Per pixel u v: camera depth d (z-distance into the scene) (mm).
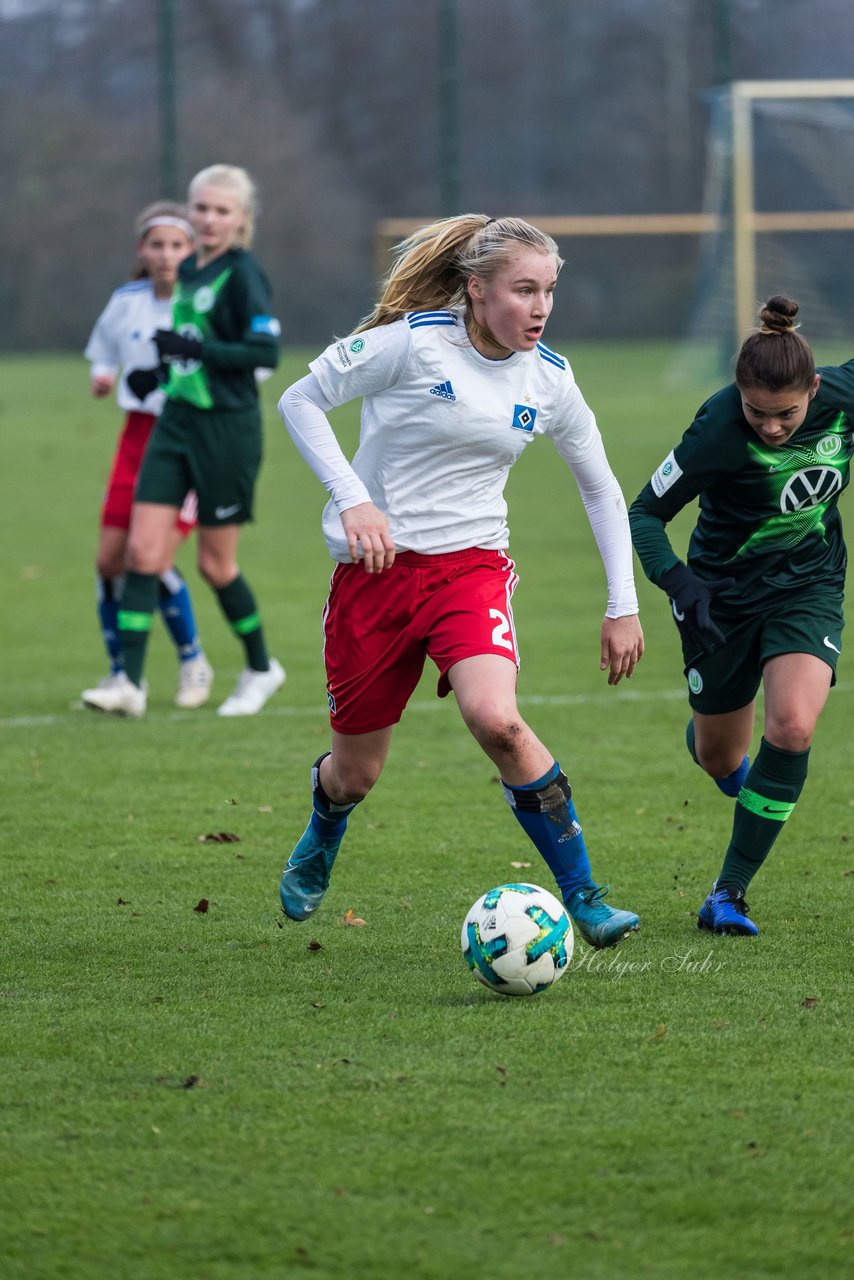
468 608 14844
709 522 16938
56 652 34938
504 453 14930
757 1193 10461
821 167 97375
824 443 16094
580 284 158875
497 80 160250
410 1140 11258
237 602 28391
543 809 14945
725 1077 12336
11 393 111375
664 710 28594
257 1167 10875
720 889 16594
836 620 16750
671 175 163750
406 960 15555
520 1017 13758
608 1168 10812
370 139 155875
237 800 22578
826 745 25891
